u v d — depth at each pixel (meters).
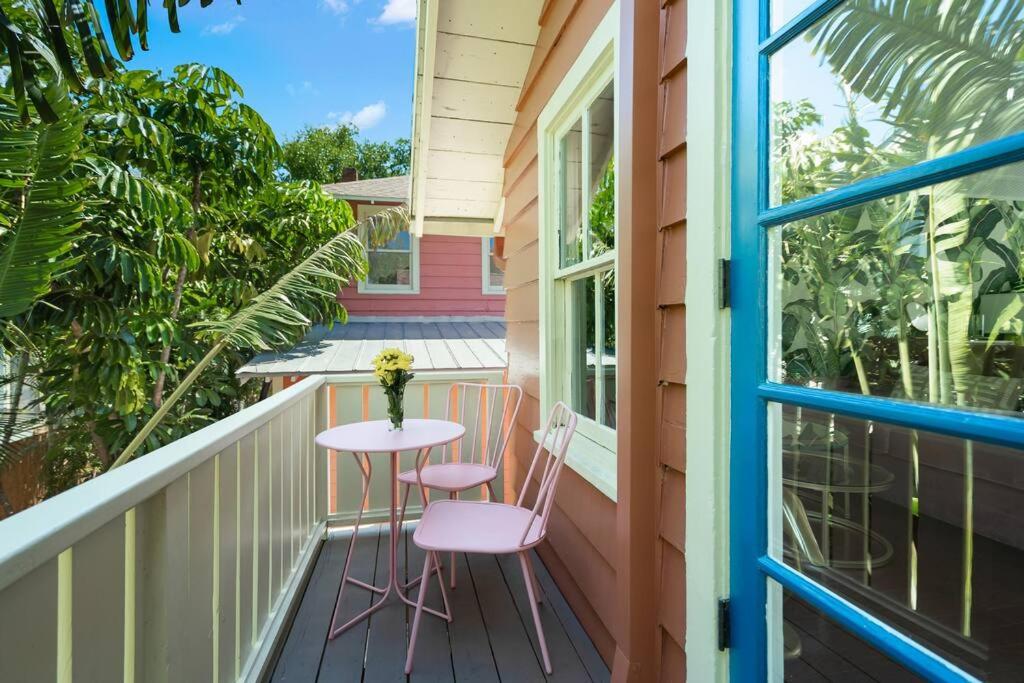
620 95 1.48
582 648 1.84
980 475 0.86
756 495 1.02
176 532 1.13
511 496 3.40
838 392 0.86
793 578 0.94
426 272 7.56
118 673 0.94
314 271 2.88
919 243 0.90
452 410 3.42
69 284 3.60
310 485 2.72
